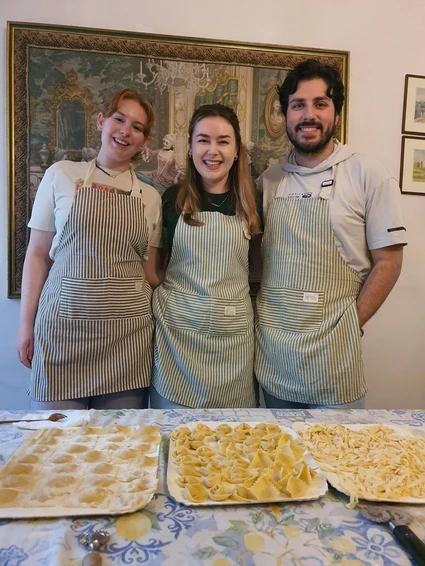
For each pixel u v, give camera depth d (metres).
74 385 1.42
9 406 1.82
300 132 1.46
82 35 1.70
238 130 1.50
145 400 1.60
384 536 0.70
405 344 2.07
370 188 1.44
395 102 1.96
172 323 1.47
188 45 1.77
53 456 0.88
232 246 1.46
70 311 1.39
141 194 1.52
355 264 1.47
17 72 1.68
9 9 1.68
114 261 1.42
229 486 0.80
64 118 1.72
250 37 1.84
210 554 0.64
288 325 1.45
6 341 1.79
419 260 2.03
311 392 1.42
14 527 0.69
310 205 1.45
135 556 0.64
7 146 1.70
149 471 0.84
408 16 1.95
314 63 1.44
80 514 0.71
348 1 1.89
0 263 1.76
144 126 1.47
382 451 0.94
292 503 0.77
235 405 1.46
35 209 1.50
